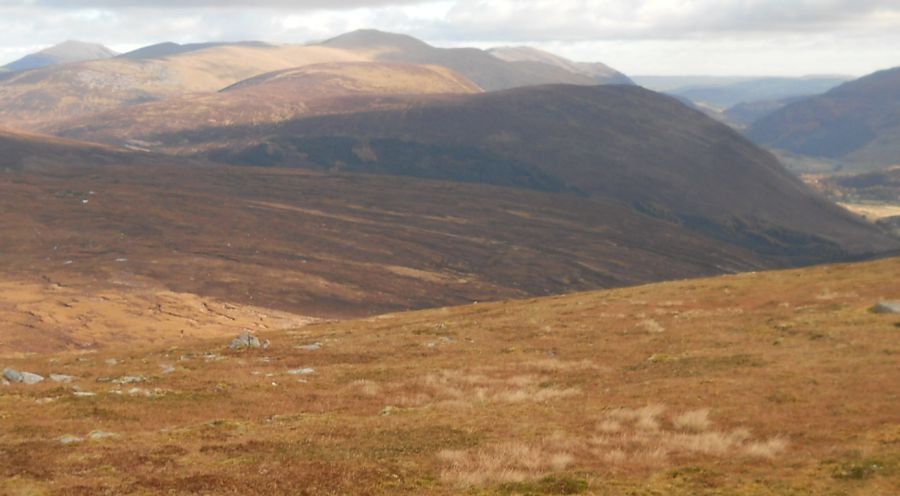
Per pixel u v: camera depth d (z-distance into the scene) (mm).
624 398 34594
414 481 21531
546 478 21688
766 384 34469
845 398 30859
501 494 20328
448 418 31578
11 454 23875
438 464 23547
